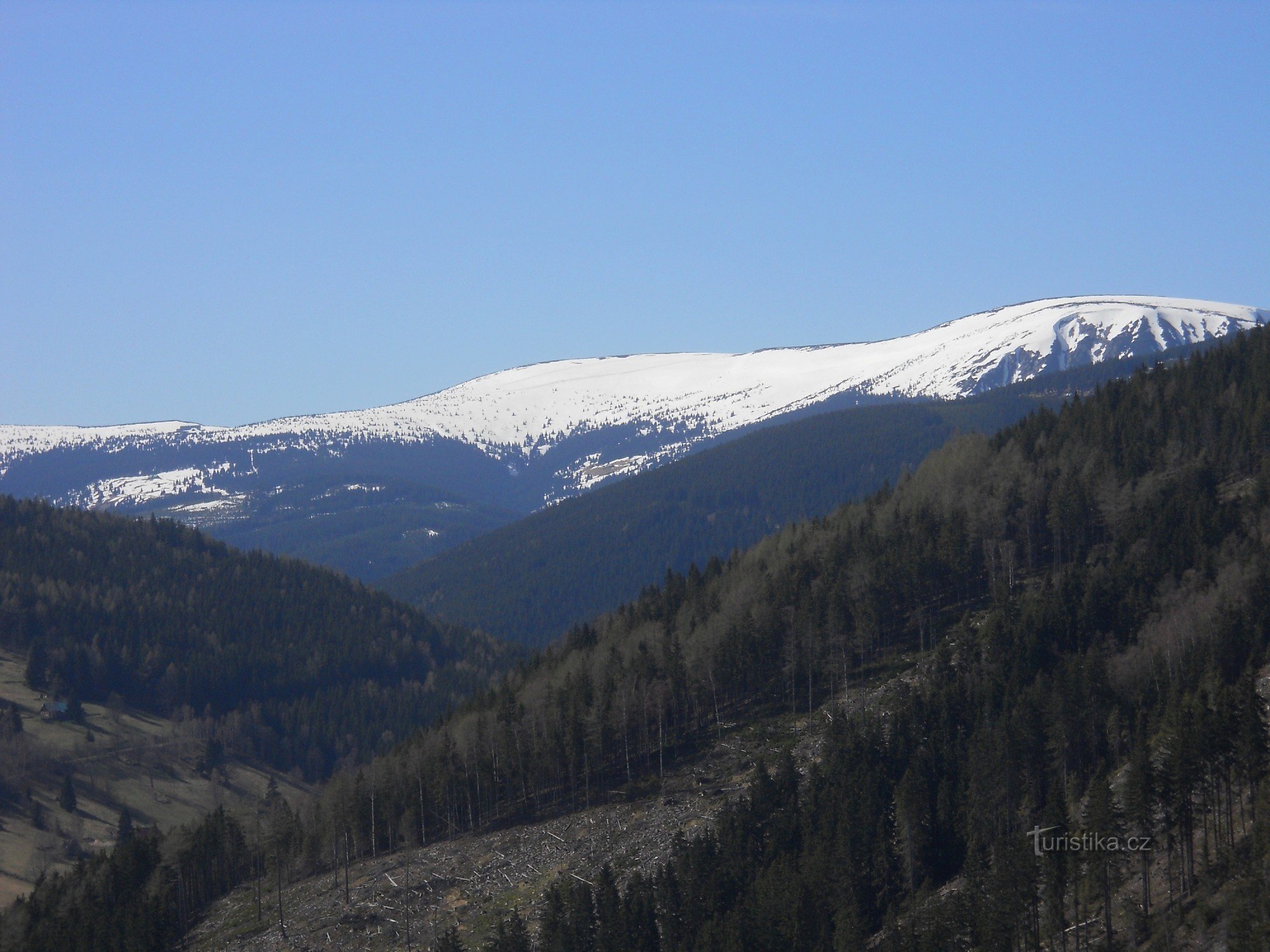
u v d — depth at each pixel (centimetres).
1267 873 17875
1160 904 19250
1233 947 17075
